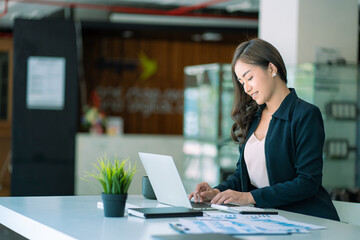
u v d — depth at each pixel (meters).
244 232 1.76
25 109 7.94
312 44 5.36
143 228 1.85
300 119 2.55
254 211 2.23
